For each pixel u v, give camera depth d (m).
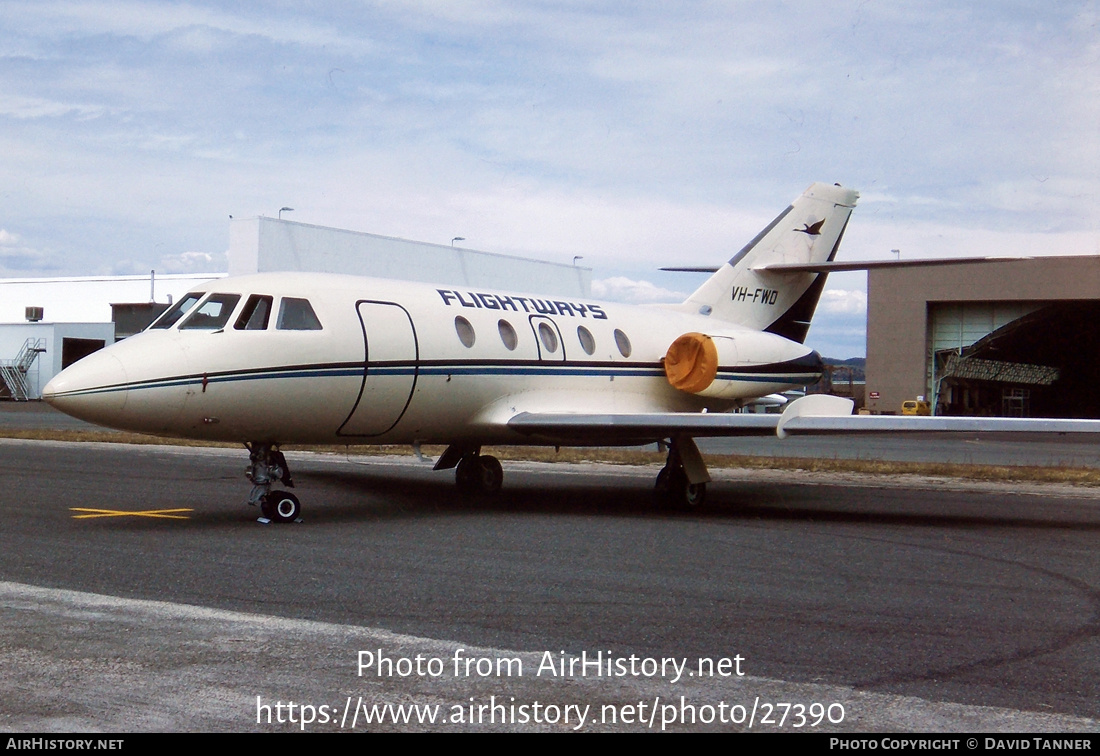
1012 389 59.28
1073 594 8.38
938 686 5.65
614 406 15.95
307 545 10.16
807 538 11.45
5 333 56.31
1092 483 19.38
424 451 25.41
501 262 52.84
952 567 9.62
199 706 5.09
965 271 55.75
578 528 11.98
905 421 12.59
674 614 7.29
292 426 12.16
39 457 21.75
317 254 43.12
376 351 12.66
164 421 11.22
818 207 19.39
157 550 9.69
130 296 65.19
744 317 18.64
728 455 25.95
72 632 6.43
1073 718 5.14
